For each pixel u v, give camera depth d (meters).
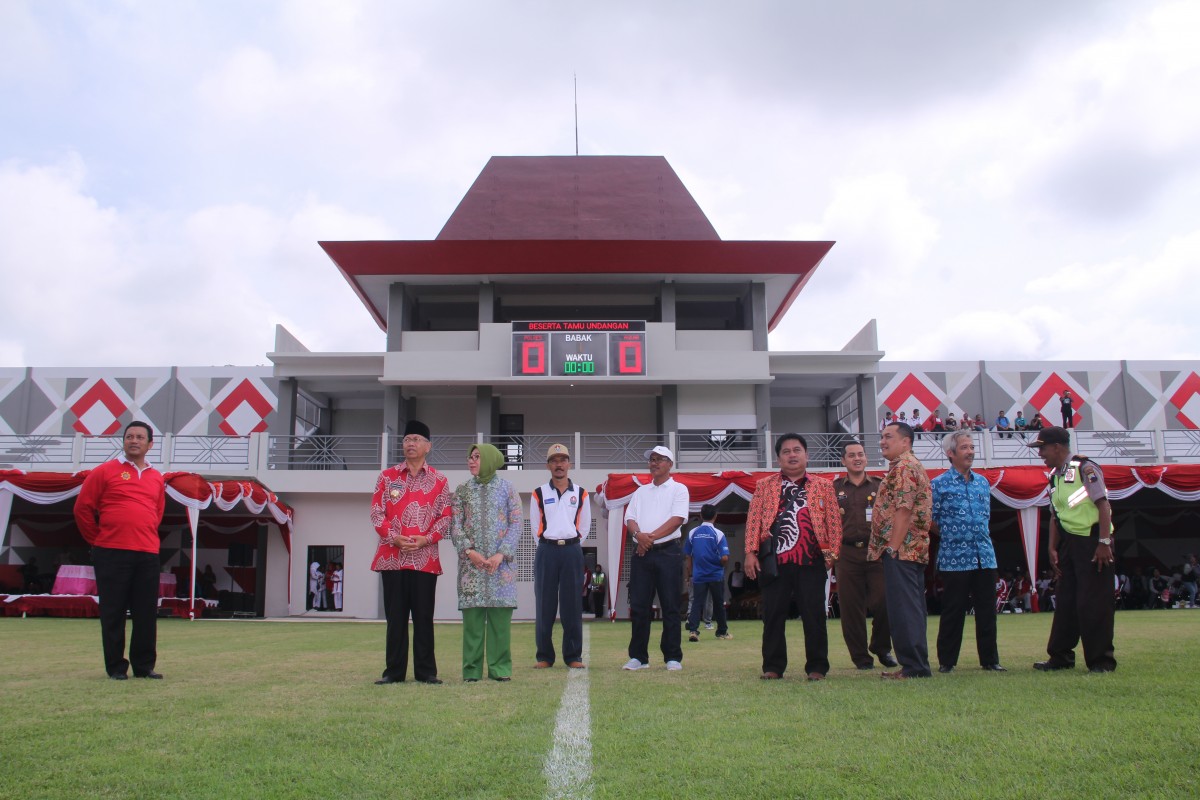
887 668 7.95
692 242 25.98
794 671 7.46
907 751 3.80
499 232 28.38
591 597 23.00
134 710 4.99
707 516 13.21
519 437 26.44
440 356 25.95
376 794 3.25
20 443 27.48
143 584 6.92
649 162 30.17
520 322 25.89
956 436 7.36
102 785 3.36
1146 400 32.31
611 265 26.36
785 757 3.73
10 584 22.83
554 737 4.18
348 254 26.03
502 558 6.95
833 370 26.86
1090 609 6.64
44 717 4.75
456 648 11.15
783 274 26.73
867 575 8.18
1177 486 19.86
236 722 4.58
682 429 26.47
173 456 25.06
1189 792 3.16
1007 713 4.67
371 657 9.15
